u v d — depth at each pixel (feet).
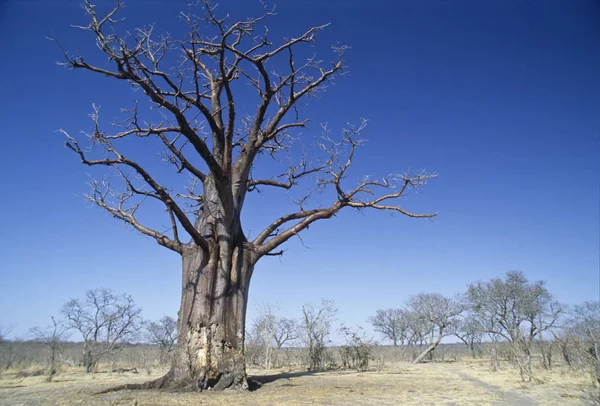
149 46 37.27
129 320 90.94
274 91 41.47
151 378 57.11
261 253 43.78
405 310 146.41
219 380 37.32
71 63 33.88
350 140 45.34
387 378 52.47
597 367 41.55
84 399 31.09
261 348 87.56
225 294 40.19
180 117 36.22
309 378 50.70
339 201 46.16
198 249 41.24
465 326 90.84
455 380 50.78
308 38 40.78
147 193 41.16
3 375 60.18
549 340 73.36
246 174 44.29
